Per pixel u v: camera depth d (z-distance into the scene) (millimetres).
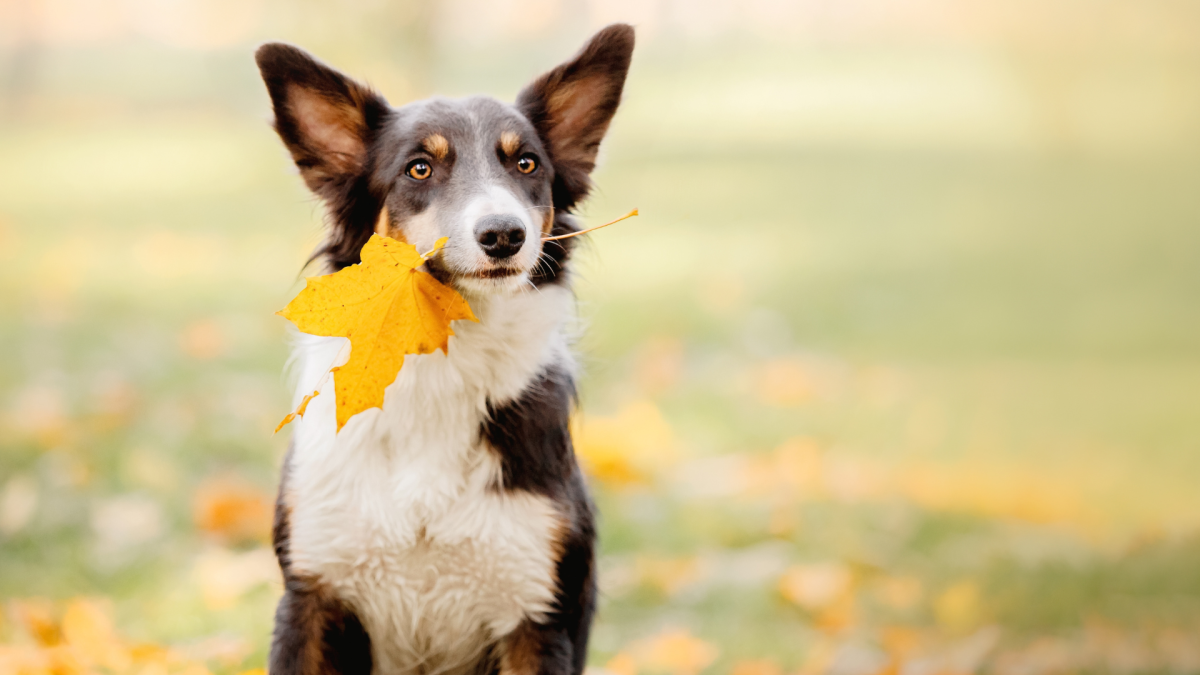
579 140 4492
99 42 43062
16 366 9523
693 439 8547
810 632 5801
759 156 25562
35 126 34844
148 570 5941
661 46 35969
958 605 6047
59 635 4891
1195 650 5812
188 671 4539
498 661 4129
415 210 4031
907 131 30016
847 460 8375
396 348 3439
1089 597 6383
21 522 6285
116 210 19422
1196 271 16125
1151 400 10383
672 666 5219
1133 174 23672
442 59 23000
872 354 11461
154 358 10047
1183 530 7488
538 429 3986
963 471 8391
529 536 3924
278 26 20844
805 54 43719
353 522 3838
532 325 4000
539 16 30234
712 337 11375
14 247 15656
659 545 6648
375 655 4113
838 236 17609
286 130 4125
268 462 7617
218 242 16375
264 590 5797
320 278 3369
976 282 15102
